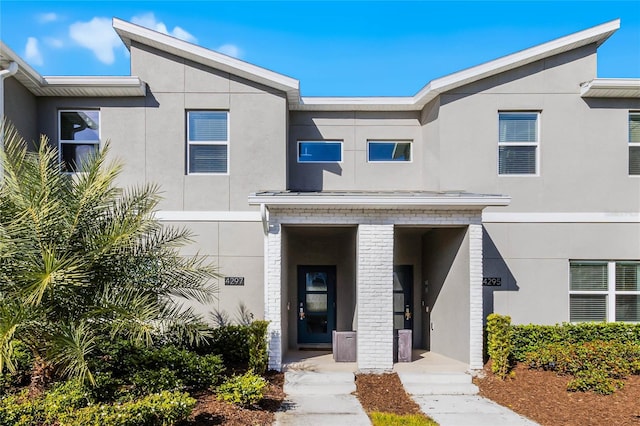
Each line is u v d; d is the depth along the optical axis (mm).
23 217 6656
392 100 12906
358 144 13188
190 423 6660
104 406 6191
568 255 11344
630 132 11711
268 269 9891
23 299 6371
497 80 11594
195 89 11461
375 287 9922
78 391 6742
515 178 11477
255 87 11531
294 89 11406
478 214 9992
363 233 9984
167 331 7992
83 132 11508
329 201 9531
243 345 9938
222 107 11484
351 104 12898
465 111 11586
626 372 9047
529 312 11250
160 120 11406
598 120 11562
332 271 13336
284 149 11531
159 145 11383
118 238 6973
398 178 13133
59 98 11375
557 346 9828
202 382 8070
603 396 8234
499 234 11367
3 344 5867
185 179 11375
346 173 13133
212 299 11180
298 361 10594
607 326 10516
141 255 7832
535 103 11539
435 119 11930
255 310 11211
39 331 6750
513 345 10125
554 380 9094
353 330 11203
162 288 8016
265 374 9555
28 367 7965
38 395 7023
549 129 11531
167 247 8719
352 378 9336
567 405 7914
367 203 9570
